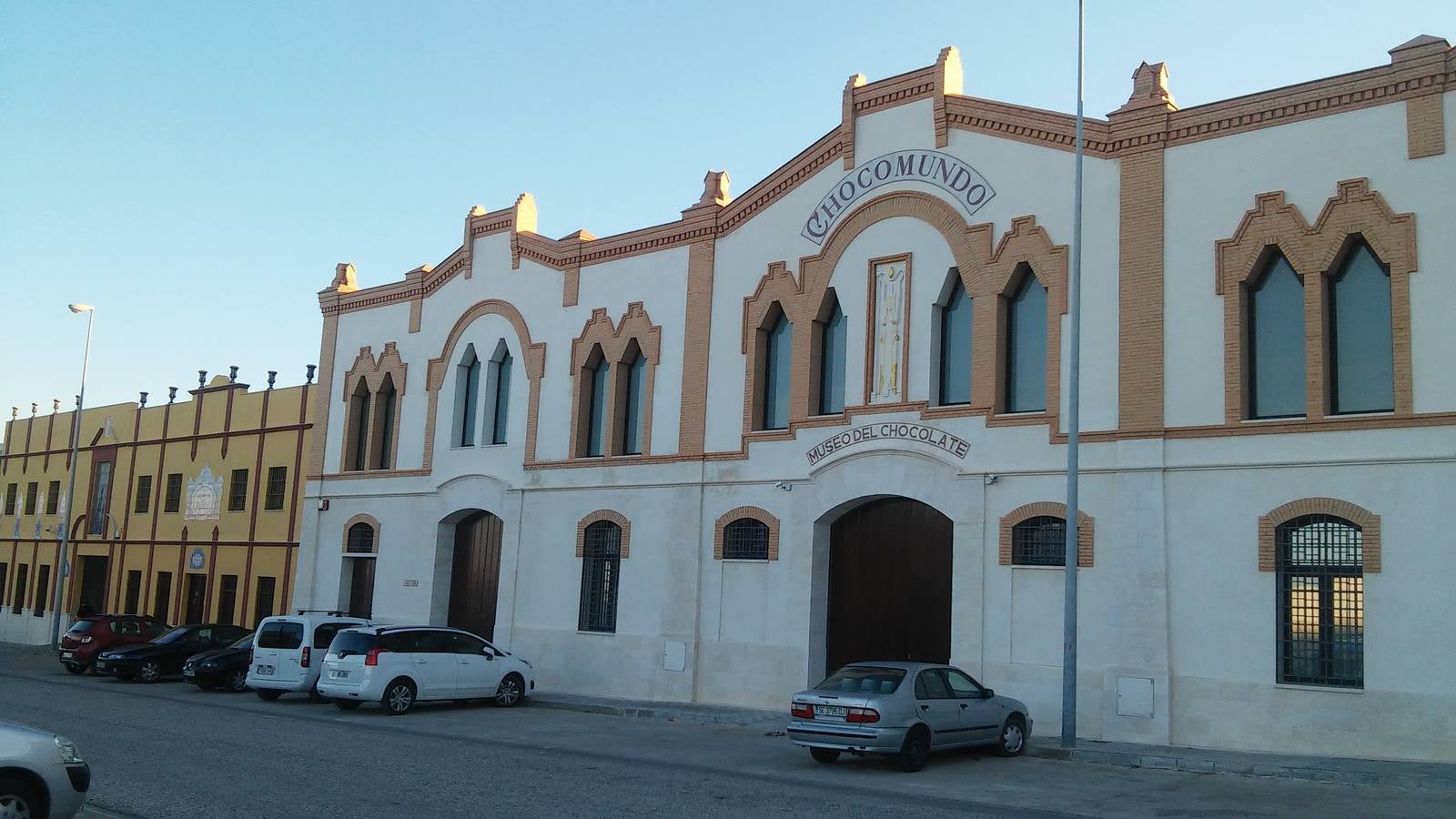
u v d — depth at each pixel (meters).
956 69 23.88
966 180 23.08
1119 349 20.70
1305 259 19.00
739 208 26.89
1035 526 21.39
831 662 24.33
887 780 15.85
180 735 18.61
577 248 30.30
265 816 11.98
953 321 23.36
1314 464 18.47
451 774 15.11
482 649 25.11
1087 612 20.36
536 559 29.75
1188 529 19.52
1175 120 20.61
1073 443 19.33
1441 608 17.14
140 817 11.91
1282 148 19.50
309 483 36.06
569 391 29.94
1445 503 17.31
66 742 11.16
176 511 43.47
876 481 23.44
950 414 22.53
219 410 42.25
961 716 17.59
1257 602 18.72
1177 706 19.16
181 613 41.97
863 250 24.47
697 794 14.16
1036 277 22.16
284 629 26.03
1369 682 17.55
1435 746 16.91
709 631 25.80
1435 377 17.64
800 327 25.33
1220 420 19.50
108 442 48.06
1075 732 18.75
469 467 31.83
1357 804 14.27
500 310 32.06
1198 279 20.06
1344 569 18.17
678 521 26.69
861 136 24.86
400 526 33.28
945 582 22.83
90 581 48.31
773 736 21.11
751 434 25.73
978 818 12.94
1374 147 18.61
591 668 27.86
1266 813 13.62
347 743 18.23
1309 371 18.69
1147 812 13.64
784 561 24.72
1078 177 19.84
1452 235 17.77
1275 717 18.25
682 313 27.70
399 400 34.31
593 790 14.20
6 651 43.62
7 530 53.84
